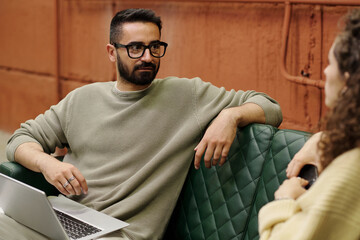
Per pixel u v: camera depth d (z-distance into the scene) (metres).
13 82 4.21
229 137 1.69
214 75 2.83
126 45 1.85
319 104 2.39
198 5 2.83
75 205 1.84
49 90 3.86
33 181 1.96
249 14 2.61
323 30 2.34
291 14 2.43
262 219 1.22
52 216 1.54
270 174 1.66
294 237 1.10
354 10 1.14
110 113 1.95
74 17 3.55
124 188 1.83
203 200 1.83
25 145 1.94
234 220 1.73
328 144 1.14
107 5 3.31
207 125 1.85
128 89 1.93
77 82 3.62
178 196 1.86
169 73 3.06
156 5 3.06
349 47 1.10
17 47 4.10
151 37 1.85
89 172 1.93
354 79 1.08
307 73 2.43
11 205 1.71
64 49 3.67
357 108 1.08
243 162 1.74
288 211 1.19
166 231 1.95
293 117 2.51
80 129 1.98
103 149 1.92
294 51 2.46
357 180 1.07
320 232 1.07
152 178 1.84
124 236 1.71
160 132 1.88
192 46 2.91
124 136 1.90
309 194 1.12
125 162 1.88
